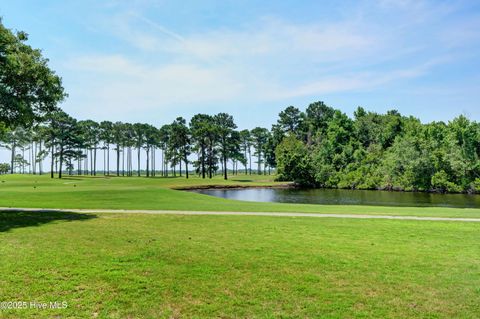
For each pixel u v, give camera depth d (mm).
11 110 17797
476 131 58375
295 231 14828
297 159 75438
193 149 94188
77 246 11250
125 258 9969
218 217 18969
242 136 126750
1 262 9320
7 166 106438
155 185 61250
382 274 9109
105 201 27984
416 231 15102
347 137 84938
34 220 16812
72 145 79688
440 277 8945
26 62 18203
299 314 6777
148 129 111688
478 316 6812
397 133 78375
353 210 23531
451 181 58281
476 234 14516
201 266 9477
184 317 6582
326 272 9180
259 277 8719
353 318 6656
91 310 6758
